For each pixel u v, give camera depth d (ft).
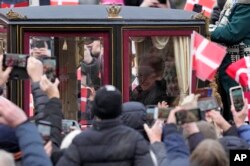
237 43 75.31
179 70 66.95
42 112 52.75
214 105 56.39
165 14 67.46
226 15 76.74
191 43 67.05
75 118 65.51
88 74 65.41
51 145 51.34
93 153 48.52
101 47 65.16
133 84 65.62
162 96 66.18
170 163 50.29
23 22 63.87
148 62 65.98
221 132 58.18
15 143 48.75
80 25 64.69
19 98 62.80
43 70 56.59
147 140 56.08
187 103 53.62
